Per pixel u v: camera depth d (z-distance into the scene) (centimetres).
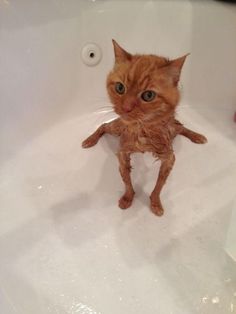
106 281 44
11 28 49
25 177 53
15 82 52
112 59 57
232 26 53
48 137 57
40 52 52
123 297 42
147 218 49
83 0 52
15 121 54
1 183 52
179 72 35
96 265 45
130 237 47
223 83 58
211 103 60
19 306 41
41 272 44
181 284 43
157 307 42
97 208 50
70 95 58
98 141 57
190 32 54
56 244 47
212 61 56
